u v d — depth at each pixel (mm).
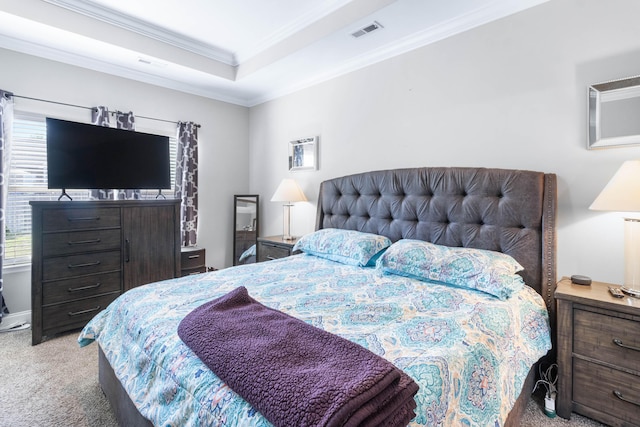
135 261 3021
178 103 3844
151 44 3037
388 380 788
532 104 2113
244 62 3531
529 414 1712
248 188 4574
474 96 2371
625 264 1661
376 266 2250
